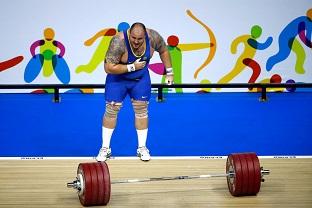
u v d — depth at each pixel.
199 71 18.73
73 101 18.12
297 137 15.75
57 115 17.05
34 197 11.60
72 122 16.58
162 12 18.39
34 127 16.27
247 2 18.50
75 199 11.55
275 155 14.65
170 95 18.73
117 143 15.27
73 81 18.61
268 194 11.79
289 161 14.13
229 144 15.30
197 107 17.77
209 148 15.04
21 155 14.55
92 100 18.22
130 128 16.14
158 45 13.72
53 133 15.91
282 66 18.86
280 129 16.27
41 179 12.76
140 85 13.94
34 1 18.17
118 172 13.26
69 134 15.84
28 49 18.38
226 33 18.61
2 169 13.47
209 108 17.69
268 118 16.98
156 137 15.68
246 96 18.78
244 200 11.45
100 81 18.62
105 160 14.12
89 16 18.30
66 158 14.38
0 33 18.25
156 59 18.53
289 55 18.81
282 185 12.34
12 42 18.31
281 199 11.47
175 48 18.61
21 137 15.63
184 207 11.08
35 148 14.99
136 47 13.16
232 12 18.52
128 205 11.23
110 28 18.38
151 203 11.33
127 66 13.37
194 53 18.64
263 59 18.81
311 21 18.67
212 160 14.23
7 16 18.20
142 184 12.49
